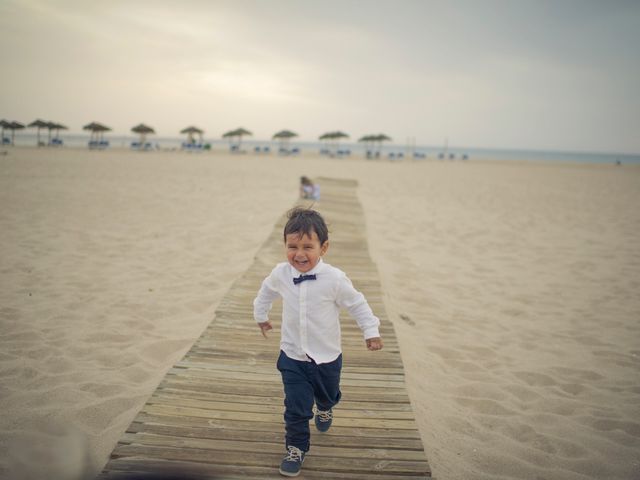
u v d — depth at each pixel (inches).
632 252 340.5
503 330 196.4
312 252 84.8
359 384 125.7
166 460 91.7
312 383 90.3
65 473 97.9
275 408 111.1
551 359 169.6
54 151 1298.0
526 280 269.9
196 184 643.5
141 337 169.8
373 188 703.1
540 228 428.1
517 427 124.9
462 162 1844.2
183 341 167.8
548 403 138.5
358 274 239.0
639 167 1662.2
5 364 144.8
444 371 157.6
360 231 349.1
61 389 131.9
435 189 726.5
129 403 126.5
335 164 1312.7
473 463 109.0
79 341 163.5
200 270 255.0
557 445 117.6
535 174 1145.4
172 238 323.9
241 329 161.2
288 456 88.9
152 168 865.5
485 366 162.7
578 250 345.4
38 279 226.5
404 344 176.1
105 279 232.4
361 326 89.3
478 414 131.0
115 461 90.7
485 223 446.0
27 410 121.0
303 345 87.7
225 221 390.0
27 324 175.0
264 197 541.6
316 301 87.1
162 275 243.4
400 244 348.5
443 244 354.9
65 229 333.4
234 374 127.6
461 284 259.4
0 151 1138.7
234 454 94.3
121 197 490.3
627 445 118.6
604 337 190.7
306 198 493.0
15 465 99.8
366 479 89.6
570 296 242.4
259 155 1740.9
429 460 108.3
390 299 225.9
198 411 108.3
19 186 527.8
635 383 152.6
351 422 107.4
